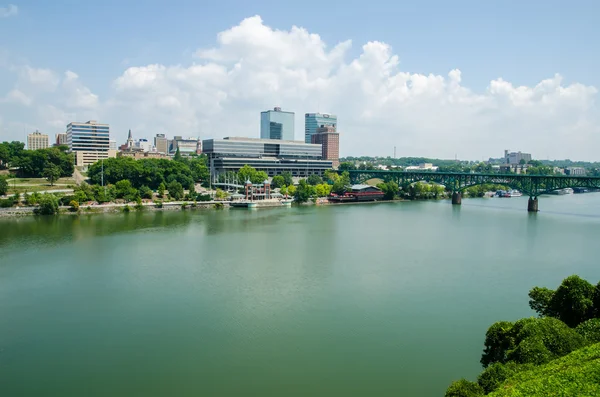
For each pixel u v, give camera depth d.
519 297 124.69
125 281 136.50
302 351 93.25
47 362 88.94
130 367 87.19
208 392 79.00
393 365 87.88
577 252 180.25
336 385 81.19
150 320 108.19
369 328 104.06
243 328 103.81
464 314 112.25
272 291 128.62
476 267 155.88
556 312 79.62
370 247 187.62
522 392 50.59
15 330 102.62
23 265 152.25
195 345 95.81
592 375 51.09
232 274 144.75
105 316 110.38
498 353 73.19
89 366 87.38
